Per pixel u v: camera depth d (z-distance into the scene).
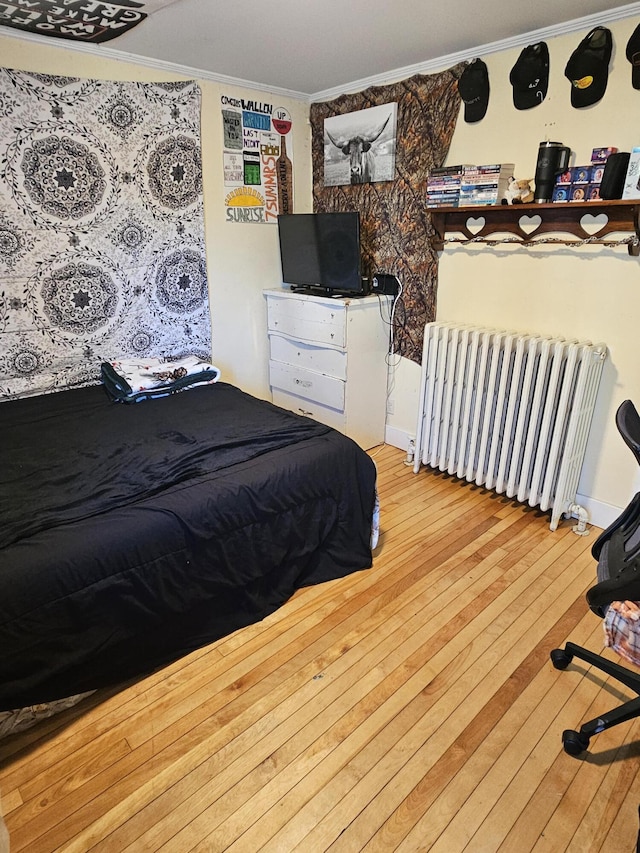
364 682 1.65
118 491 1.76
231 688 1.64
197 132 2.92
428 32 2.24
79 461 1.98
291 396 3.57
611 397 2.36
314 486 2.01
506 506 2.72
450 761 1.41
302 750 1.44
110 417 2.43
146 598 1.61
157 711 1.56
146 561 1.60
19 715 1.43
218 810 1.29
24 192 2.46
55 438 2.19
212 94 2.92
